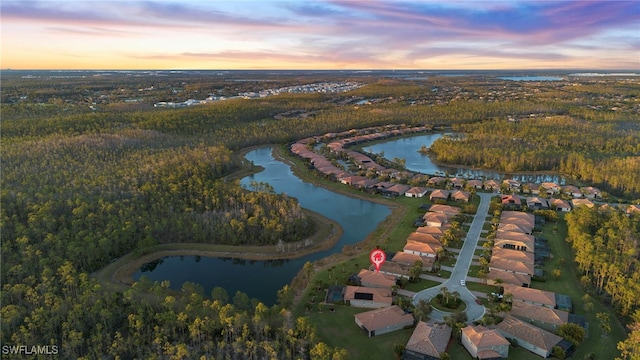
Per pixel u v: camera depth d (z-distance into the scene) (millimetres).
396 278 118938
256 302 104625
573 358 88250
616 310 103438
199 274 128875
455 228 145250
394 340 95188
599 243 126000
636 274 106875
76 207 147750
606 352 90062
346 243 147875
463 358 88938
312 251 141250
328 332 98062
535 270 122688
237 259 137750
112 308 100375
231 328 92312
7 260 117000
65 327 92625
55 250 124500
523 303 104688
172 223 147875
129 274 127688
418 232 144625
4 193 149125
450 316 101750
